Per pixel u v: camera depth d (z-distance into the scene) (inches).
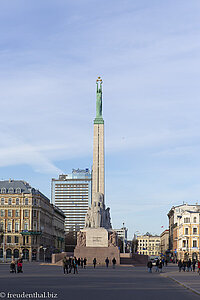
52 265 4362.7
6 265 4512.8
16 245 6486.2
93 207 4672.7
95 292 1489.9
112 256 4274.1
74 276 2373.3
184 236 6604.3
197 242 6530.5
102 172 5152.6
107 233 4411.9
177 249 7411.4
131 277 2423.7
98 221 4591.5
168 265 5570.9
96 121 5290.4
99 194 4763.8
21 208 6589.6
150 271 3115.2
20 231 6525.6
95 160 5187.0
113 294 1435.8
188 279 2285.9
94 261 3627.0
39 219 6658.5
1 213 6589.6
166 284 1948.8
